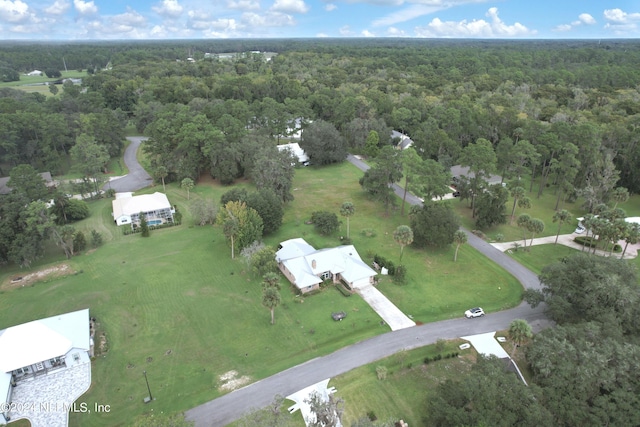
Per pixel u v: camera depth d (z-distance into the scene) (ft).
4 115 362.74
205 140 345.10
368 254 237.86
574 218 286.05
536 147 314.76
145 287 207.31
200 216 273.95
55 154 367.04
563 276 169.58
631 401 118.62
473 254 241.35
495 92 547.90
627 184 322.55
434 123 392.47
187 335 173.47
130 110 567.18
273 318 178.70
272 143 374.22
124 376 151.43
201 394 143.43
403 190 342.85
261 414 117.19
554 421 120.47
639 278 208.54
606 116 401.29
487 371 127.65
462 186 296.30
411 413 134.72
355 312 188.34
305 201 318.86
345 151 412.57
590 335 139.13
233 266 226.58
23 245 217.97
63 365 156.46
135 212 274.36
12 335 155.94
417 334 174.09
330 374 151.94
